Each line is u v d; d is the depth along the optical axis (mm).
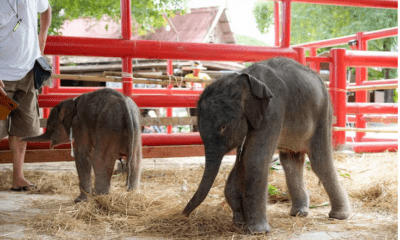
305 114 2965
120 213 3145
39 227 2832
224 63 14508
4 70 3887
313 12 18047
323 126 3156
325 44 8625
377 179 4184
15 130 4164
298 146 3102
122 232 2742
